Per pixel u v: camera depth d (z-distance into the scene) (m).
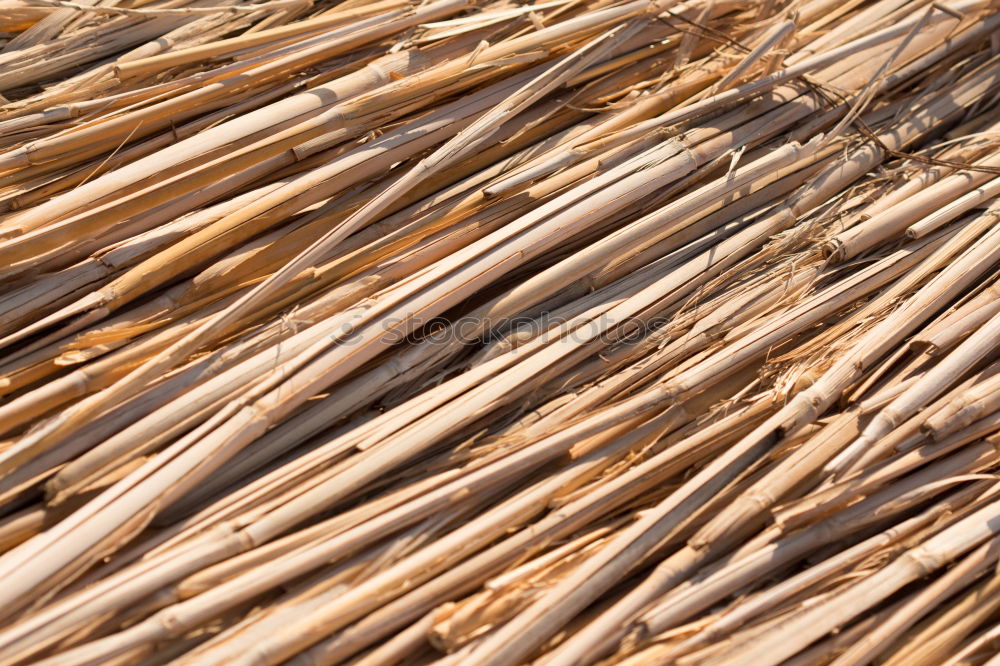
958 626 0.51
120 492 0.49
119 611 0.48
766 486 0.52
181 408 0.51
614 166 0.58
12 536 0.49
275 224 0.55
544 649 0.50
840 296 0.57
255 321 0.53
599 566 0.51
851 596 0.51
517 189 0.56
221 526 0.49
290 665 0.48
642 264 0.57
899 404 0.53
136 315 0.53
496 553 0.51
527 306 0.55
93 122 0.55
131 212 0.53
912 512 0.53
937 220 0.58
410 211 0.56
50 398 0.51
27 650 0.47
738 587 0.51
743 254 0.58
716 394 0.55
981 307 0.56
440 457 0.52
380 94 0.56
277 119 0.55
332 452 0.51
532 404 0.54
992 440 0.54
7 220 0.54
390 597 0.49
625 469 0.53
